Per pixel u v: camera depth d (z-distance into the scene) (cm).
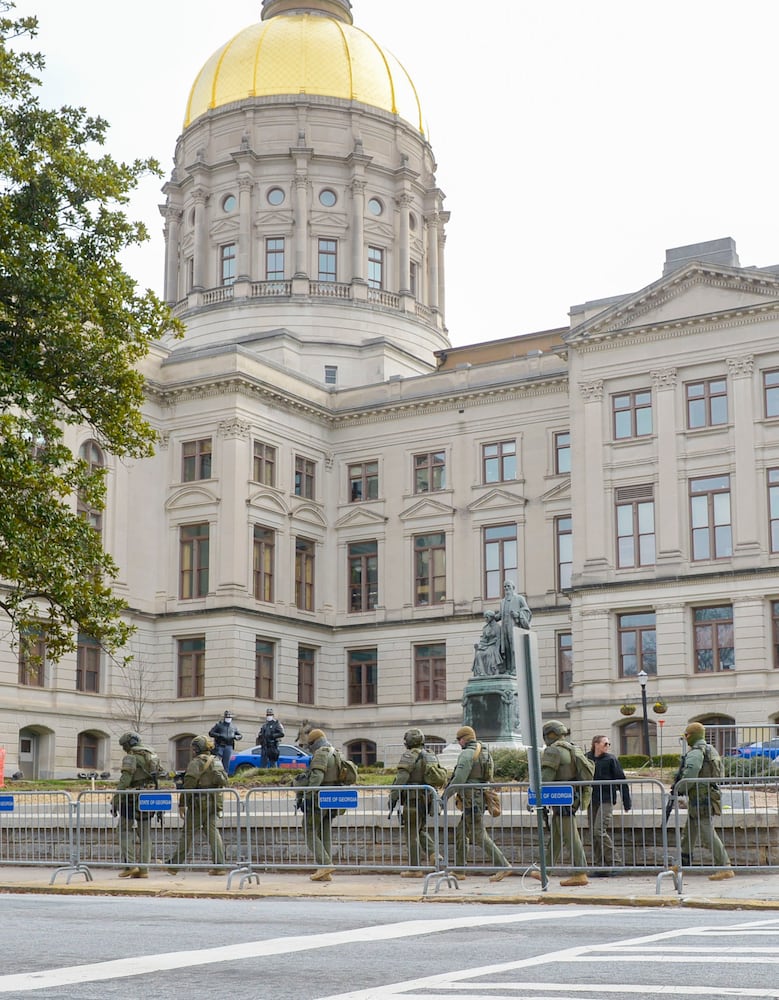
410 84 9175
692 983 860
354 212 8475
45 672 6047
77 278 3177
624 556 6150
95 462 6353
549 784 1908
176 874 2228
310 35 8862
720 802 1905
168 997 827
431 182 9088
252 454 6762
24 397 3106
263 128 8569
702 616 5938
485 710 3934
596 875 2009
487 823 2248
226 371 6694
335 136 8612
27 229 3130
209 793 2189
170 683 6575
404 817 2070
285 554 6931
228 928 1273
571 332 6372
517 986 859
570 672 6612
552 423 6838
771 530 5844
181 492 6706
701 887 1806
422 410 7194
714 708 5775
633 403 6250
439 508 7056
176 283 8856
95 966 972
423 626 7000
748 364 5969
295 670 6912
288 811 2380
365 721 7081
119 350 3338
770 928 1231
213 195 8631
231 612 6462
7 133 3284
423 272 8912
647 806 2358
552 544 6738
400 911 1523
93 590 3269
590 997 807
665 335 6178
